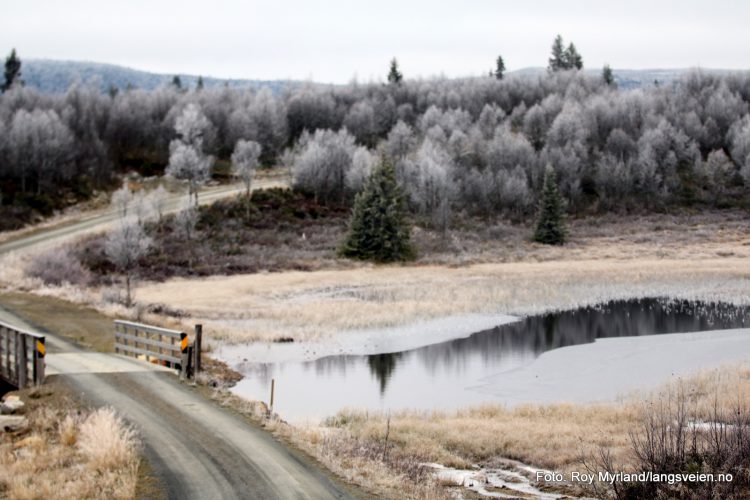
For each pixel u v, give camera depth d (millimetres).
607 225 86688
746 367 25234
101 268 53969
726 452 12617
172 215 69375
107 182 87375
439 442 17281
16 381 18438
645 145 109438
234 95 141000
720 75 164625
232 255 62969
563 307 45719
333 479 11898
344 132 99312
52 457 12648
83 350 23312
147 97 129375
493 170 102688
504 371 28625
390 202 67062
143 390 17719
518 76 180750
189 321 36094
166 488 11102
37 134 80688
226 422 15156
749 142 109000
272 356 30812
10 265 48375
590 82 166250
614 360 30141
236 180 91438
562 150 107875
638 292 50562
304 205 81312
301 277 56250
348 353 32188
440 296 48688
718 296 48438
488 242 76438
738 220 85625
